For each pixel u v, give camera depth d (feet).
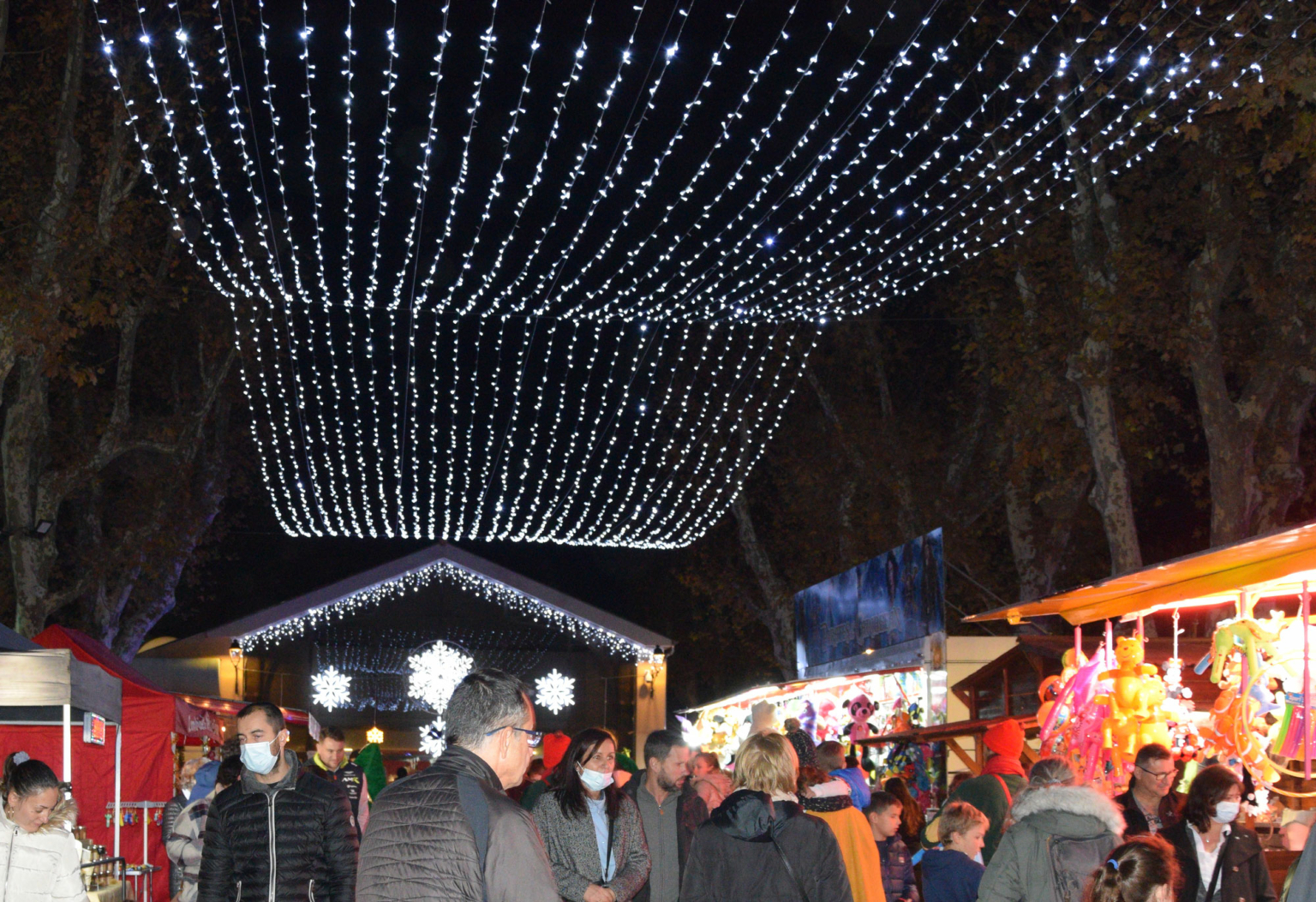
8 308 53.21
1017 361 62.23
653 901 21.16
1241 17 42.75
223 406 84.43
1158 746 20.53
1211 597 27.04
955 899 22.15
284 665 83.35
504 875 11.46
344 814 17.75
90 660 46.47
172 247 68.08
